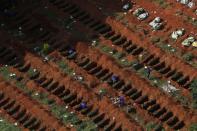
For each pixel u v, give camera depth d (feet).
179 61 372.58
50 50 388.78
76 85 362.74
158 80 364.17
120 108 348.18
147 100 354.74
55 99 357.82
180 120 340.18
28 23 410.93
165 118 342.64
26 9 419.74
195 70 365.40
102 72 372.79
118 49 385.91
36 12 417.69
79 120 344.69
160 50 380.58
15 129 343.05
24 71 378.73
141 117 342.44
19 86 368.48
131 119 340.80
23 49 391.65
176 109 343.87
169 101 347.97
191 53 378.94
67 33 400.67
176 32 393.09
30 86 366.84
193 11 407.64
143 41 388.16
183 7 410.11
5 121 348.38
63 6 422.00
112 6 418.51
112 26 402.52
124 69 370.73
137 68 372.79
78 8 419.33
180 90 357.00
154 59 377.91
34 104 353.92
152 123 337.72
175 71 370.53
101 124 341.82
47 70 375.25
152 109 347.97
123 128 337.52
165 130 334.85
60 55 384.88
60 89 365.20
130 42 392.06
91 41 392.88
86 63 380.37
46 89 365.40
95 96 356.38
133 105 348.79
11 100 360.69
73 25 406.41
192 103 347.77
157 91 355.36
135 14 409.69
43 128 342.85
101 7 418.10
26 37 401.29
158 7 413.59
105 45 389.39
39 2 424.87
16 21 412.77
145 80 364.38
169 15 405.39
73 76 370.32
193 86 354.74
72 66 375.86
